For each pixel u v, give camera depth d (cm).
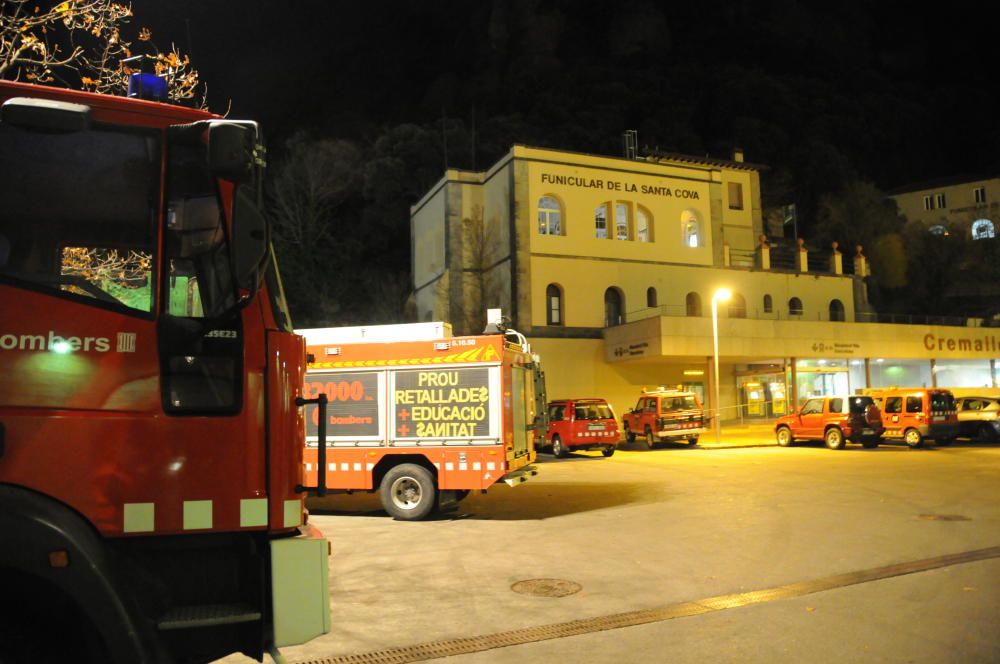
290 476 372
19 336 329
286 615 348
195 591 355
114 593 312
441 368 1236
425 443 1234
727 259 4272
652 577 805
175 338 353
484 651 586
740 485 1549
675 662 550
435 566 882
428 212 4441
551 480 1753
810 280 4441
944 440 2442
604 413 2473
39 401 327
